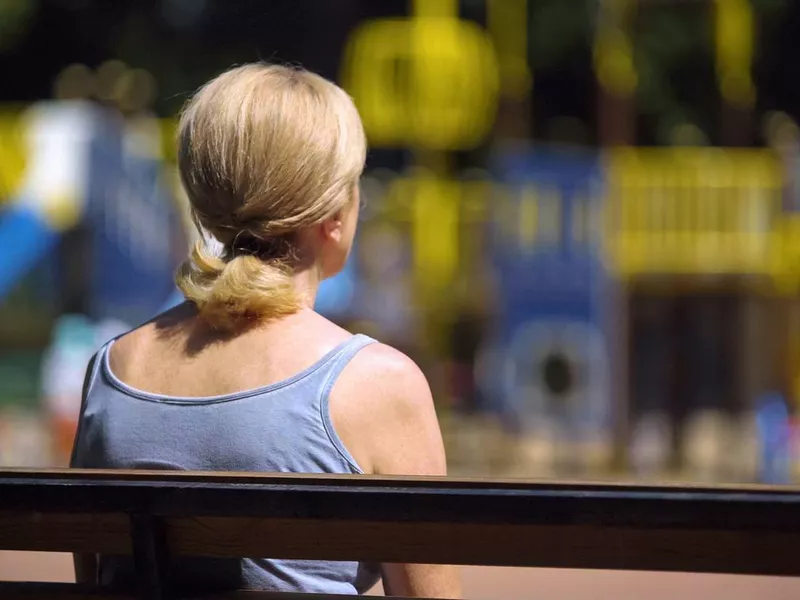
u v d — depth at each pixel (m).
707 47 46.50
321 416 4.23
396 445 4.27
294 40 42.94
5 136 30.58
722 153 41.41
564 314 32.72
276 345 4.39
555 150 44.66
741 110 46.72
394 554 4.09
